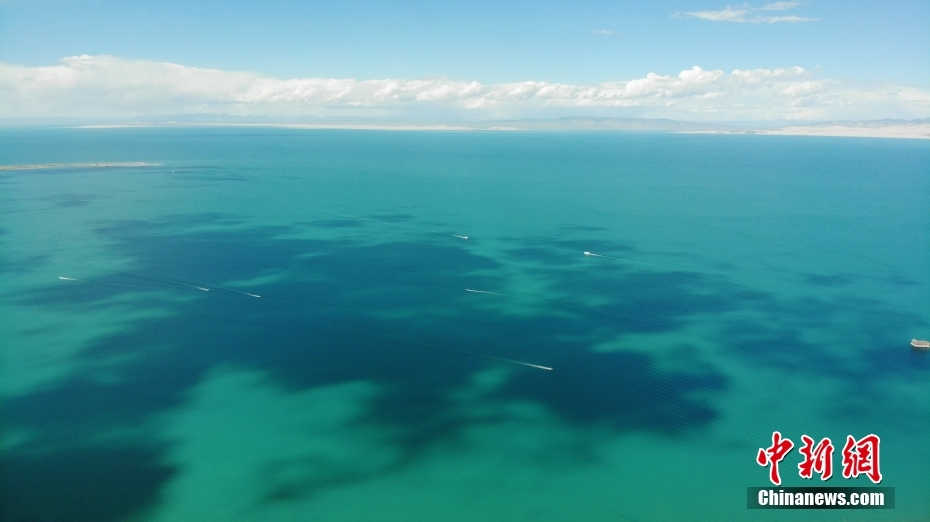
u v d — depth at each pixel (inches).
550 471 2167.8
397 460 2215.8
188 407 2529.5
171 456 2214.6
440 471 2158.0
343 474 2137.1
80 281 4084.6
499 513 1966.0
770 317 3595.0
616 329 3390.7
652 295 3961.6
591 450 2283.5
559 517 1951.3
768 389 2746.1
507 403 2596.0
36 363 2893.7
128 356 2977.4
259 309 3609.7
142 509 1950.1
